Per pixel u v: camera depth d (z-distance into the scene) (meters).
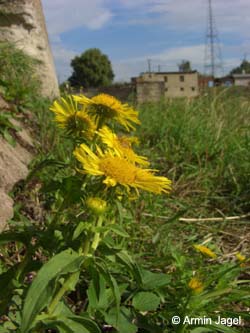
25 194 0.21
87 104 0.12
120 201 0.11
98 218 0.10
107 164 0.10
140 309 0.13
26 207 0.20
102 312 0.12
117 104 0.12
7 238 0.11
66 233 0.11
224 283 0.14
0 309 0.11
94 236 0.10
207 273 0.16
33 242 0.17
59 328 0.10
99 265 0.10
